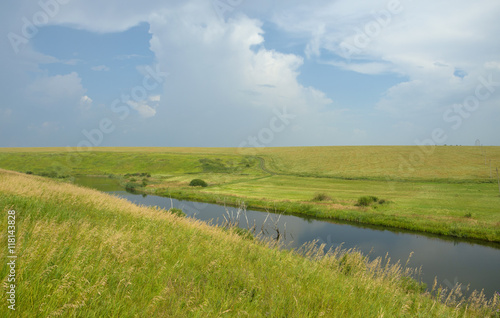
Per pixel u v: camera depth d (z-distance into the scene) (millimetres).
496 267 19641
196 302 4500
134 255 5941
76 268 4449
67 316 3510
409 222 32781
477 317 8273
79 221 8242
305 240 25203
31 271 4180
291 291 5742
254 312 4715
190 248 7812
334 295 6094
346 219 36375
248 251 8922
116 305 3967
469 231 29047
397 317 6117
